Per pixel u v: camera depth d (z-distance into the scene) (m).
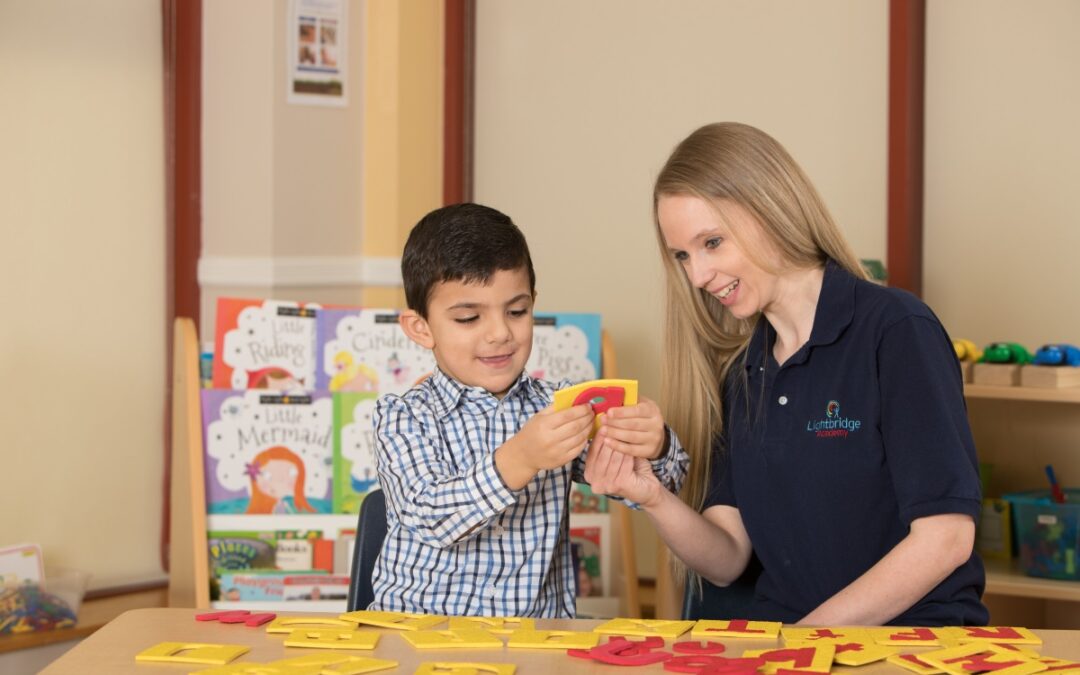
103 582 3.54
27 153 3.38
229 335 2.66
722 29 3.54
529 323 1.71
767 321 1.84
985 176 3.25
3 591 2.93
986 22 3.22
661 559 2.70
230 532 2.61
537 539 1.69
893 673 1.23
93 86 3.47
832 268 1.75
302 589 2.61
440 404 1.71
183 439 2.69
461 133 3.81
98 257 3.51
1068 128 3.15
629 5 3.65
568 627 1.42
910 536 1.58
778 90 3.47
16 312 3.38
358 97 3.69
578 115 3.72
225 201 3.56
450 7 3.78
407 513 1.60
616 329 3.71
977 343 3.28
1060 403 3.06
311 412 2.67
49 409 3.44
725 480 1.88
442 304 1.66
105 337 3.53
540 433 1.49
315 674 1.21
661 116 3.63
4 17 3.32
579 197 3.74
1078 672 1.20
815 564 1.73
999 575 2.80
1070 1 3.13
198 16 3.54
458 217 1.67
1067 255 3.17
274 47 3.52
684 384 1.90
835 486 1.70
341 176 3.67
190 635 1.38
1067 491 2.96
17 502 3.40
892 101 3.27
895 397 1.64
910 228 3.26
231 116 3.54
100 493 3.53
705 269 1.72
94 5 3.46
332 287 3.67
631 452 1.64
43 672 1.24
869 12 3.35
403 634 1.36
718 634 1.38
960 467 1.58
